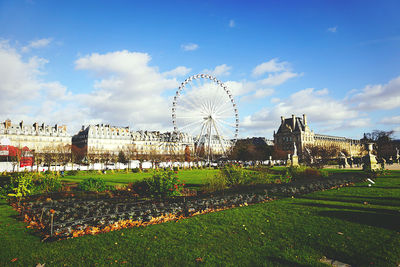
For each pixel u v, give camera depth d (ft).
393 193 65.36
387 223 39.60
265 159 408.05
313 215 45.57
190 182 111.45
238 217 45.62
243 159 401.49
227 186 83.92
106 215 46.78
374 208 49.49
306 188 78.64
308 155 395.55
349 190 73.20
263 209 51.60
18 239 36.50
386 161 293.43
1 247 33.40
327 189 78.64
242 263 27.91
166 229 39.60
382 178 101.50
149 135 587.27
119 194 72.95
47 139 507.30
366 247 31.07
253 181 89.35
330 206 52.39
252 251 30.89
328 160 285.84
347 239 33.63
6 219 48.29
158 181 69.67
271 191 73.51
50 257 30.19
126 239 35.55
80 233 38.68
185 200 62.03
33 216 49.47
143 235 37.14
